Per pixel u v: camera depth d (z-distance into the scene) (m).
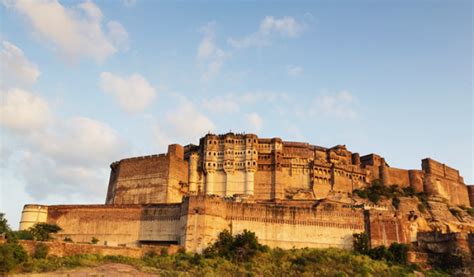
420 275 100.12
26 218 118.25
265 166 149.38
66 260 86.88
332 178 154.38
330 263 99.06
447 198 176.62
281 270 93.69
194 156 150.00
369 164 168.75
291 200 137.75
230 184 146.12
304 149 159.00
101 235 114.69
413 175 171.00
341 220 113.75
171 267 90.06
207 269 89.50
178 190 140.50
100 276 80.19
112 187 149.62
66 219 118.50
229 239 101.56
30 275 78.38
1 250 80.19
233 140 150.75
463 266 104.50
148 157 142.88
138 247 97.88
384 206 141.38
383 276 95.44
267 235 109.56
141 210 114.81
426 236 115.25
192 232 102.44
